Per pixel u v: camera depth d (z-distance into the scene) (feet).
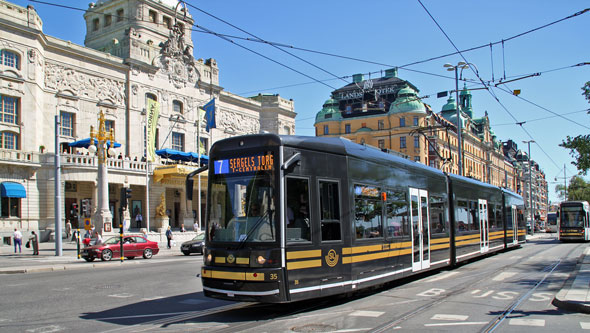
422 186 50.90
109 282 50.88
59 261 85.30
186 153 157.99
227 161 33.32
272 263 30.09
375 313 32.14
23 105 123.85
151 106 152.56
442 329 27.45
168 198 165.27
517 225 96.07
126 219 133.28
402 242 44.37
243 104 203.92
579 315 31.04
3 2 119.75
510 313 31.96
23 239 118.32
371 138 248.32
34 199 123.44
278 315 31.99
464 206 63.98
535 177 531.09
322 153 34.78
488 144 354.13
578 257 75.87
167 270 63.36
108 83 149.38
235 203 32.35
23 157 121.19
